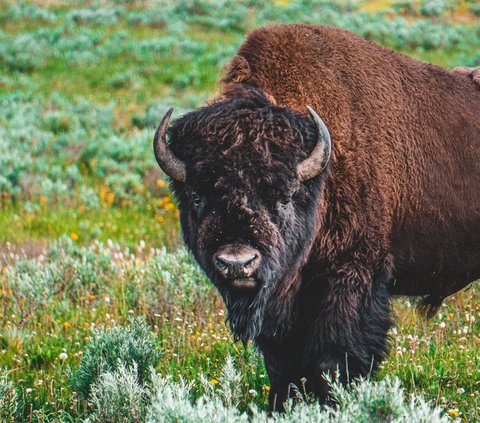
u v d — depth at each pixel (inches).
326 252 740.0
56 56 4151.1
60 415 716.0
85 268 1219.9
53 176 2057.1
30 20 5078.7
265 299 684.1
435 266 852.6
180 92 3398.1
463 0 5595.5
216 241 636.1
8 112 2886.3
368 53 814.5
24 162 2086.6
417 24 4692.4
